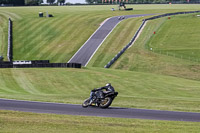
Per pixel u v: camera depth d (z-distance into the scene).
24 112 50.78
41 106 59.44
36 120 44.12
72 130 39.09
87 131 38.69
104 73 152.00
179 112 56.81
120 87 124.62
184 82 147.38
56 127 40.38
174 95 113.25
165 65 194.38
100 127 40.91
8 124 41.16
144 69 188.50
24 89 114.00
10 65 157.12
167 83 139.62
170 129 40.66
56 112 53.34
